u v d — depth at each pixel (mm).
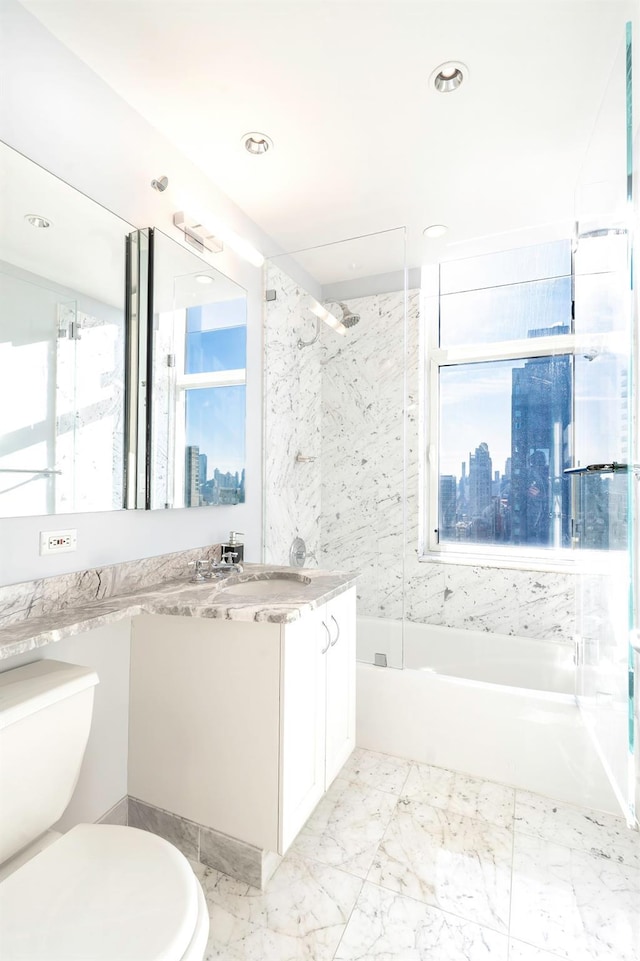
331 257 2471
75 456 1376
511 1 1237
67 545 1359
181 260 1808
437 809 1709
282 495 2547
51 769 1097
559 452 2713
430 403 2998
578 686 2041
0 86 1204
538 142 1792
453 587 2793
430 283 2982
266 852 1383
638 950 1181
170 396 1745
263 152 1853
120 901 865
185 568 1839
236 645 1371
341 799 1766
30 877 916
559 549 2705
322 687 1560
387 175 2004
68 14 1274
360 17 1287
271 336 2459
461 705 1941
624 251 1371
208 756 1422
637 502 1341
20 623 1184
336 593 1613
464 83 1513
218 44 1367
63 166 1373
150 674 1533
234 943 1200
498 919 1266
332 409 2506
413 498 2893
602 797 1702
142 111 1635
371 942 1203
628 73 1209
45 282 1295
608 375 1579
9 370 1199
